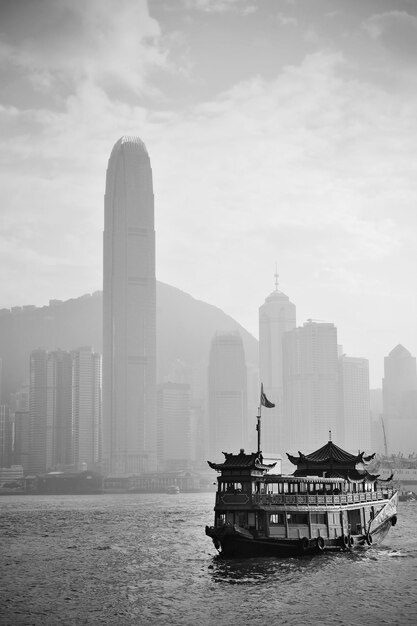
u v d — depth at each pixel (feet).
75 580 358.43
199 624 270.67
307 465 449.89
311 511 392.47
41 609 296.30
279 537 380.37
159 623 272.92
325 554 398.83
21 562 426.92
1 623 275.39
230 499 387.34
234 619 276.41
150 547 494.59
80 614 287.48
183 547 490.08
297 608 290.56
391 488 524.11
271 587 326.03
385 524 467.52
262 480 391.45
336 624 268.21
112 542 535.19
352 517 432.25
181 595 315.99
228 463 389.39
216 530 382.22
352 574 350.43
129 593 323.37
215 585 333.42
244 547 381.19
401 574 349.61
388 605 293.64
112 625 271.49
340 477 443.73
